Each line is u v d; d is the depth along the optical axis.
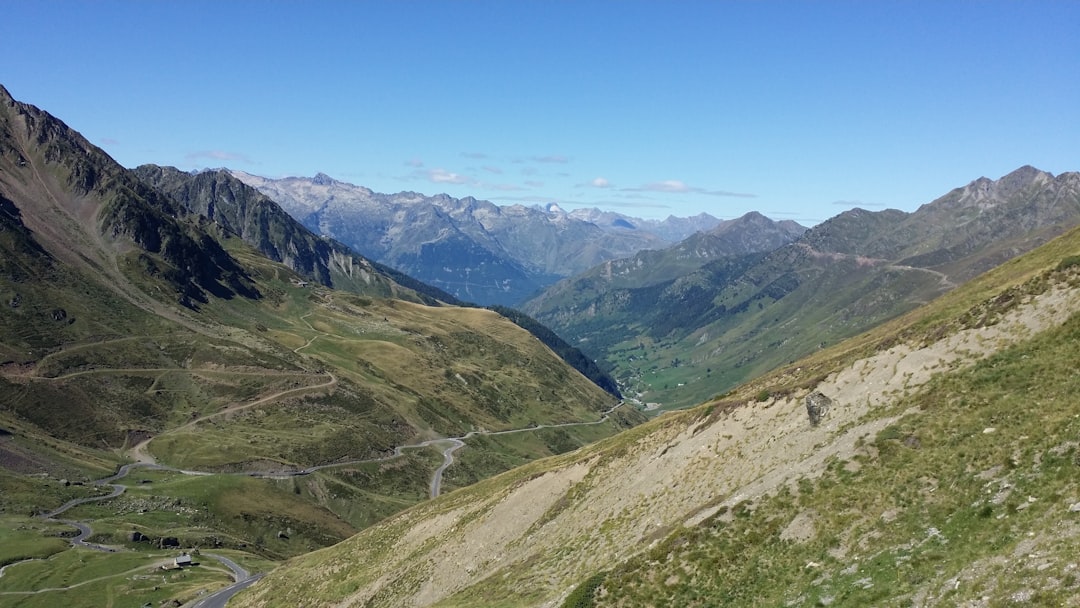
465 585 81.88
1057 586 29.44
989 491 39.97
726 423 75.00
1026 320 56.22
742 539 49.38
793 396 69.81
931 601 33.94
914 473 45.97
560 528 80.88
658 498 71.62
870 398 60.28
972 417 48.12
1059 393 45.09
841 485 49.16
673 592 48.03
